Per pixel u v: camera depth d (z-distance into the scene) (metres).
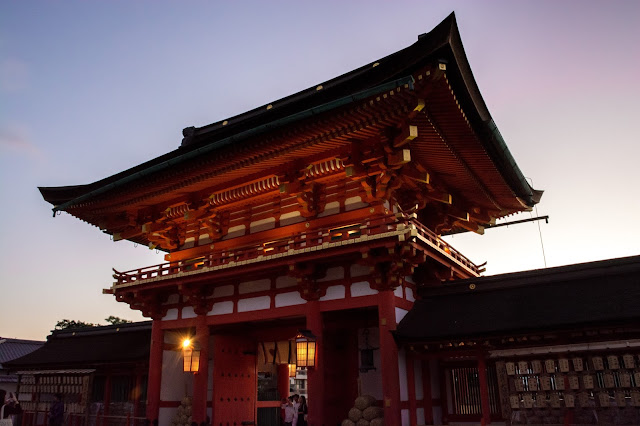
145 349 28.50
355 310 22.22
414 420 18.75
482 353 17.77
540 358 16.75
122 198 25.83
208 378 26.31
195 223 26.58
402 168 20.09
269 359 27.06
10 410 18.41
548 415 16.22
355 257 19.91
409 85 15.74
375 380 21.61
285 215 23.48
